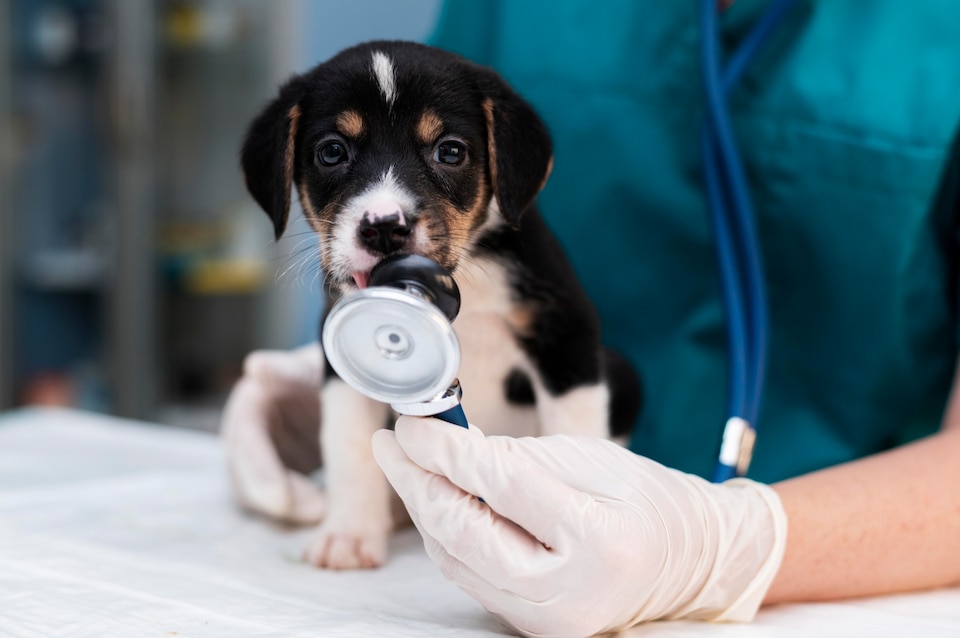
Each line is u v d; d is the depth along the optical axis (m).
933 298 0.90
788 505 0.70
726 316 0.83
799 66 0.91
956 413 0.82
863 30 0.91
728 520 0.68
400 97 0.78
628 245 0.97
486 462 0.63
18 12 2.18
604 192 0.96
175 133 2.20
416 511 0.64
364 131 0.78
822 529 0.69
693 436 0.95
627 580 0.62
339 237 0.74
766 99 0.92
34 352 2.30
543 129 0.81
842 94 0.90
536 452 0.66
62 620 0.64
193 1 2.11
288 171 0.81
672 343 0.96
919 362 0.90
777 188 0.92
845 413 0.91
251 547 0.79
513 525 0.64
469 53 1.03
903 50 0.89
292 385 0.93
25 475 0.96
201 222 2.20
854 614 0.68
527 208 0.79
